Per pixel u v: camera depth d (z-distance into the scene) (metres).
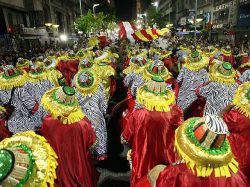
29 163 1.91
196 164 2.01
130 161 3.99
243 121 3.40
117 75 12.52
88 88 4.87
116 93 10.19
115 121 6.86
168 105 3.68
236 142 3.46
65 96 3.33
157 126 3.62
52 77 6.82
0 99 4.82
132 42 23.80
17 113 4.81
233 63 12.30
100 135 4.87
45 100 3.35
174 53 15.56
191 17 49.97
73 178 3.38
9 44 22.61
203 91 5.20
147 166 3.68
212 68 5.15
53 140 3.31
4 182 1.76
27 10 36.59
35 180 1.90
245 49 18.09
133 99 6.23
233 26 37.72
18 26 25.98
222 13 43.31
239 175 2.08
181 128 2.14
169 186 2.12
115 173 5.35
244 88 3.53
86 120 3.50
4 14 26.73
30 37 28.19
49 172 1.99
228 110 3.58
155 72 5.97
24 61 9.30
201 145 2.01
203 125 2.02
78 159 3.39
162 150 3.66
